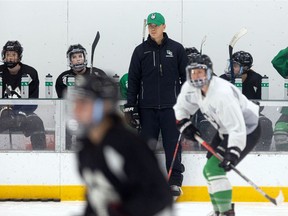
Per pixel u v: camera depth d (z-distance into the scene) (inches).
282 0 906.1
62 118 732.0
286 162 731.4
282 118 732.0
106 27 907.4
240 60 773.3
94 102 282.2
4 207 694.5
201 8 906.1
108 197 280.4
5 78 790.5
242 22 909.2
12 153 733.9
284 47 909.2
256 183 732.7
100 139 280.7
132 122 725.9
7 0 903.7
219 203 544.7
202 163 734.5
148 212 269.1
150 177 269.6
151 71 719.7
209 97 521.0
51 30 908.0
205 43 906.7
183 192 735.7
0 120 734.5
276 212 673.0
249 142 544.7
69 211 671.1
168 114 719.7
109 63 906.1
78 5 906.7
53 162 733.3
